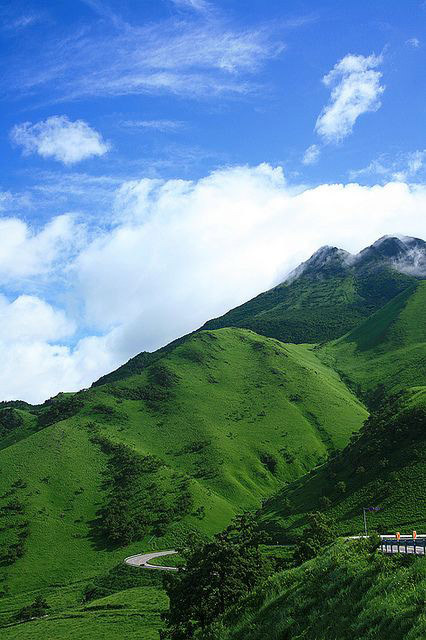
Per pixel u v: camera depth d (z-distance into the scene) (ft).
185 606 189.26
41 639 302.86
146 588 406.41
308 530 265.34
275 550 401.08
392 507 400.88
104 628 308.40
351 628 88.38
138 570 448.65
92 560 518.78
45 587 475.31
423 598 83.97
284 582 126.72
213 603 183.62
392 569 100.07
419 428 474.90
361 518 403.34
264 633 106.42
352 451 520.01
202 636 128.57
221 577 190.19
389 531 366.22
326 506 448.24
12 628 344.28
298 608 107.14
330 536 262.88
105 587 432.25
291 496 524.93
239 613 125.59
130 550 527.81
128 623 314.35
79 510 612.29
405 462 448.24
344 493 458.91
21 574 498.69
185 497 608.60
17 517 586.04
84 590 442.91
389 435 490.49
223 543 205.77
